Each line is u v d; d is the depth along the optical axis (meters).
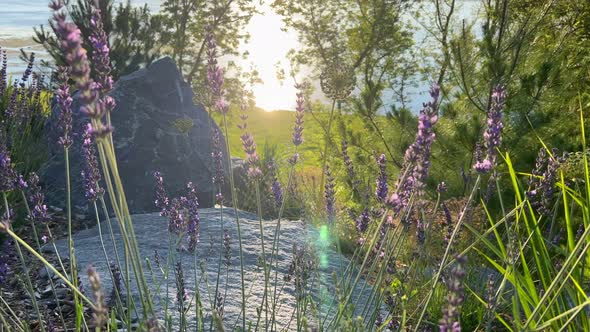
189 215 3.80
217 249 5.90
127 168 8.60
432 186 8.67
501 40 10.20
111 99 2.15
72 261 3.04
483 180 7.49
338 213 6.94
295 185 8.39
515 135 8.54
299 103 3.28
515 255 3.32
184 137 9.09
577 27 14.59
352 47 21.72
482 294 4.88
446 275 3.61
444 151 8.95
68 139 2.99
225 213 7.24
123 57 14.85
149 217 7.09
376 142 11.65
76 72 1.81
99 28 2.19
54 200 7.93
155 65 9.49
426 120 2.45
